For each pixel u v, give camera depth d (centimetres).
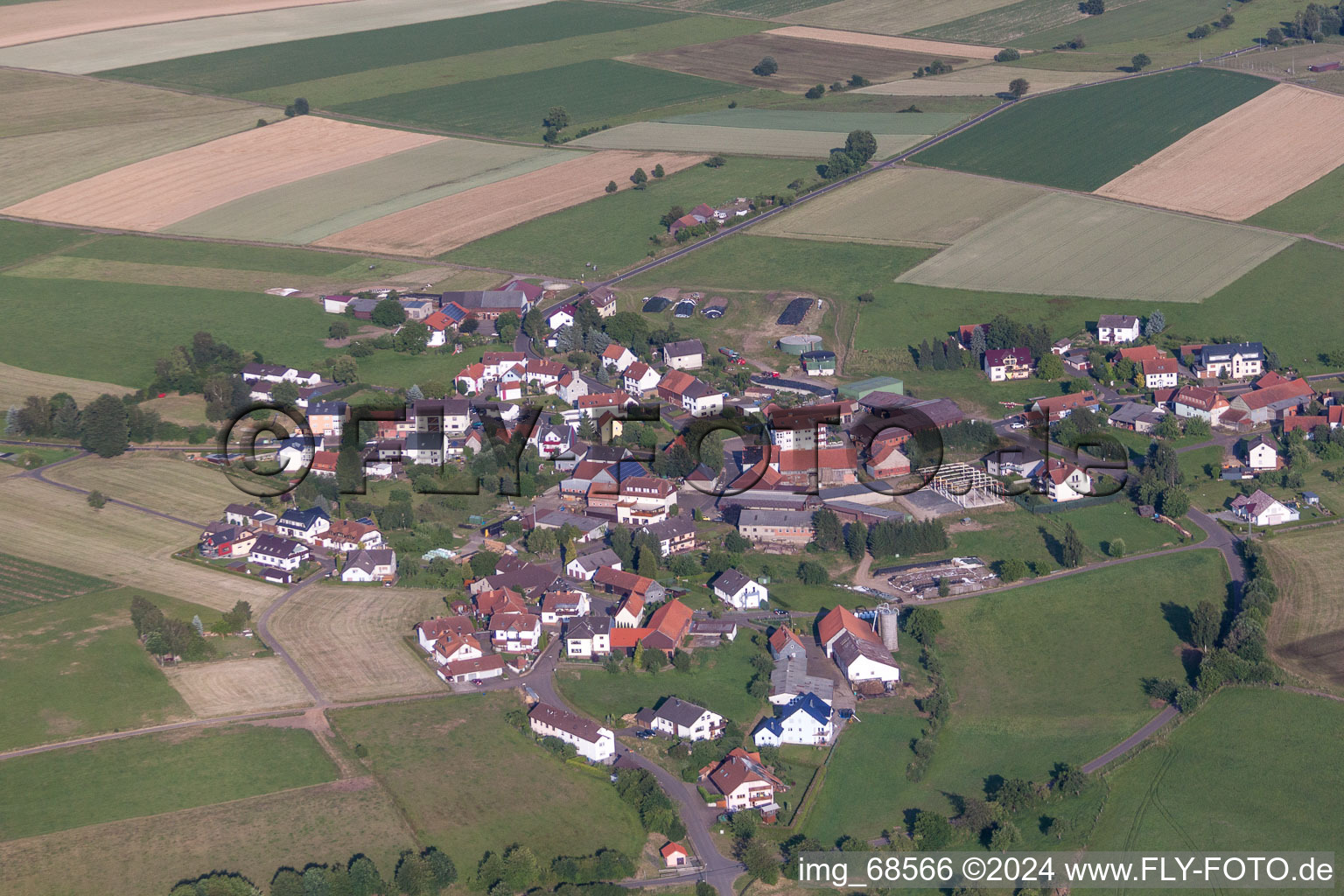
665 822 16650
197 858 15900
